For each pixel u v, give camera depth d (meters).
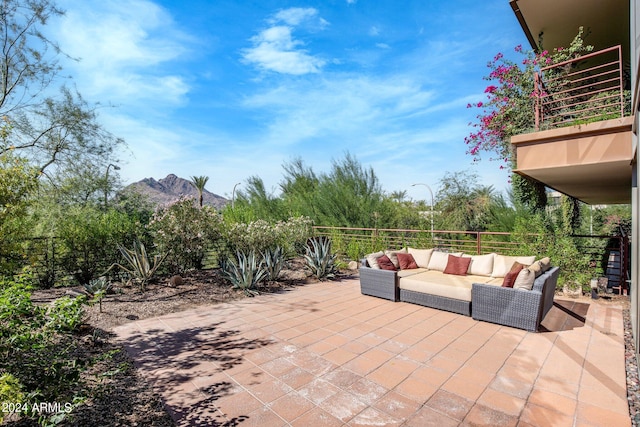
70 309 3.33
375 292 6.65
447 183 16.53
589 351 4.06
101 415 2.76
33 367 2.61
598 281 6.89
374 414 2.82
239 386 3.28
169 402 3.00
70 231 7.56
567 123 5.76
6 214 4.20
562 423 2.69
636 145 4.14
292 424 2.68
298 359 3.88
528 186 8.91
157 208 7.86
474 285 5.22
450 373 3.53
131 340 4.49
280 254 8.81
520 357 3.90
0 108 9.76
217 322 5.23
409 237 11.95
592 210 16.70
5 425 2.48
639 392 3.15
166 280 7.99
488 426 2.65
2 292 3.13
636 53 3.40
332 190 15.71
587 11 7.25
